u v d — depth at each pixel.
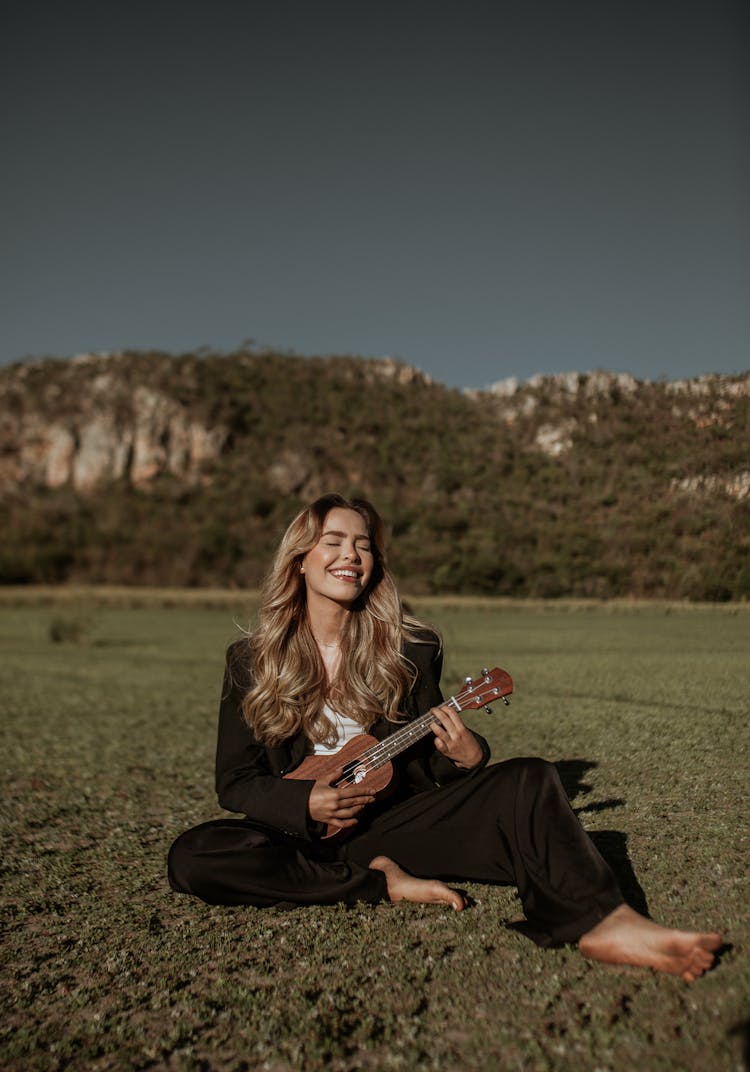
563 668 3.97
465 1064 1.53
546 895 2.03
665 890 2.19
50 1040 1.76
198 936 2.30
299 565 2.70
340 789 2.40
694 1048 1.51
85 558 56.06
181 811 4.01
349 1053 1.61
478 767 2.49
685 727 3.01
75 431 85.00
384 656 2.64
